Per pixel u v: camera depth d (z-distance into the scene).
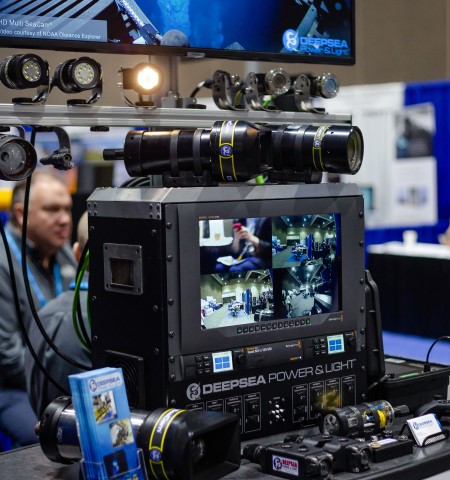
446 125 8.58
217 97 1.88
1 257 2.68
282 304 1.72
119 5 1.77
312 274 1.76
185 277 1.57
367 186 8.65
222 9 1.91
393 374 1.90
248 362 1.66
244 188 1.65
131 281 1.64
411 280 6.46
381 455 1.56
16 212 2.72
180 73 3.27
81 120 1.68
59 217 2.77
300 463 1.46
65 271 2.79
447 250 6.64
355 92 8.39
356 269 1.82
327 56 2.09
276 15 1.99
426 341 6.37
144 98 2.09
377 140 8.62
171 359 1.57
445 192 8.70
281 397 1.73
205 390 1.62
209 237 1.60
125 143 1.75
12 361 2.71
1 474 1.55
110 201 1.67
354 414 1.67
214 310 1.62
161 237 1.56
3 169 1.54
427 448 1.65
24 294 2.71
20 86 1.60
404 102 8.62
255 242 1.67
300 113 1.98
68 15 1.71
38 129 1.70
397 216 8.69
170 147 1.67
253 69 3.28
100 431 1.33
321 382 1.78
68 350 2.71
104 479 1.32
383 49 3.34
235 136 1.60
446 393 1.98
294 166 1.76
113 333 1.70
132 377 1.64
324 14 2.07
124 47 1.78
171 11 1.84
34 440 2.74
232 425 1.50
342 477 1.48
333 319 1.78
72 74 1.63
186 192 1.57
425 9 3.20
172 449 1.39
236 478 1.50
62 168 1.69
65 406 1.55
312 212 1.74
